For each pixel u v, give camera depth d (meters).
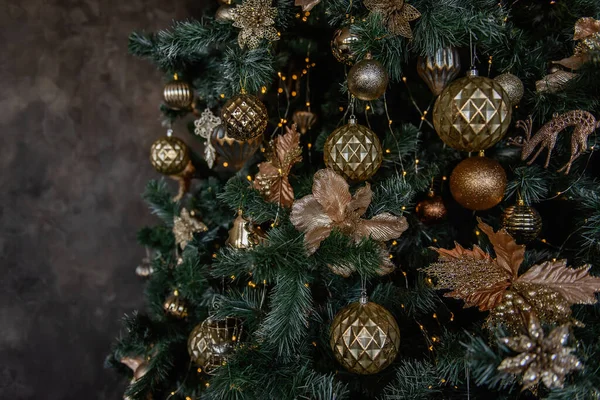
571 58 0.71
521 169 0.81
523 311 0.65
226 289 0.99
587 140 0.76
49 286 1.35
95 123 1.35
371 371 0.73
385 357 0.72
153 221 1.42
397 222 0.74
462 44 0.77
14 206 1.31
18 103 1.29
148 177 1.40
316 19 0.89
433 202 0.89
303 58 0.97
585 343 0.68
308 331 0.84
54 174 1.33
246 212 0.84
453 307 0.89
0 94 1.27
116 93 1.36
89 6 1.31
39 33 1.28
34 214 1.32
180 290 1.02
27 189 1.31
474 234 0.98
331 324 0.79
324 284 0.87
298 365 0.78
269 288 0.89
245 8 0.77
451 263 0.69
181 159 1.09
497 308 0.66
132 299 1.42
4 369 1.33
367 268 0.70
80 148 1.34
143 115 1.38
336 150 0.75
